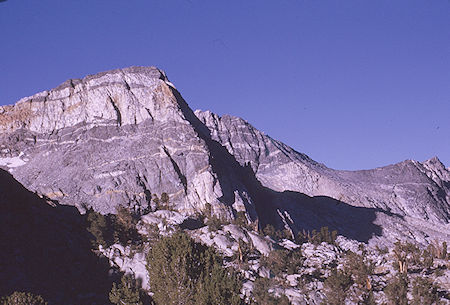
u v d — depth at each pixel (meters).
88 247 120.12
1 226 113.38
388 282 99.81
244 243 121.44
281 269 107.06
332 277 89.12
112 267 110.88
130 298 69.94
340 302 86.62
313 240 151.50
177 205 162.38
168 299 67.88
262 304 85.88
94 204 160.88
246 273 101.00
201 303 61.97
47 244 115.25
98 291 102.31
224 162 195.88
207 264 70.31
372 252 140.88
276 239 142.25
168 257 71.12
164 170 175.75
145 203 162.25
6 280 94.81
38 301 62.97
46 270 105.00
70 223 135.12
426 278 96.31
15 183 135.62
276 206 197.38
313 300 90.56
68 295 97.94
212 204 157.50
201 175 168.12
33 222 122.12
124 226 128.88
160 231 131.75
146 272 105.12
